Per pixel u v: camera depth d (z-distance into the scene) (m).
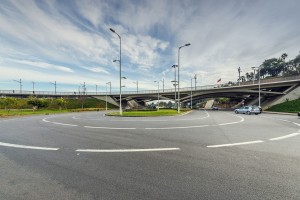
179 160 5.22
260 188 3.53
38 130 11.25
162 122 15.87
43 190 3.47
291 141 7.68
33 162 5.09
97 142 7.62
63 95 95.81
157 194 3.32
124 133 9.84
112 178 4.01
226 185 3.66
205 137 8.62
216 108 73.88
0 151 6.26
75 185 3.68
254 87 62.66
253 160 5.18
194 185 3.66
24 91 88.19
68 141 7.86
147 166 4.75
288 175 4.12
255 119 19.56
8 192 3.39
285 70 111.19
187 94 79.31
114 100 94.06
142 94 85.69
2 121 18.80
